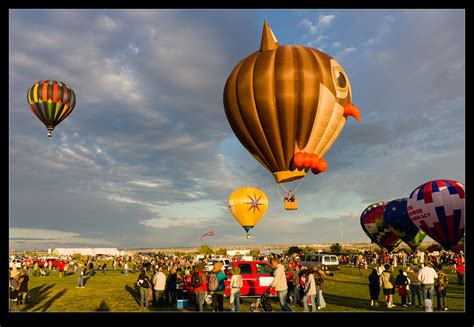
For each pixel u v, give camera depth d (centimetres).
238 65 2022
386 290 1316
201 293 1116
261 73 1870
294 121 1859
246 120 1931
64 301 1509
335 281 2333
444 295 1285
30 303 1448
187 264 1933
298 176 1934
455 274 2902
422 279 1243
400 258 4325
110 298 1606
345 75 1983
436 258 3875
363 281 2336
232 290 1116
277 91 1838
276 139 1902
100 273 3597
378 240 4156
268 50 1966
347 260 4844
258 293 1422
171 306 1352
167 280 1404
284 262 4897
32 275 3234
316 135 1903
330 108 1892
